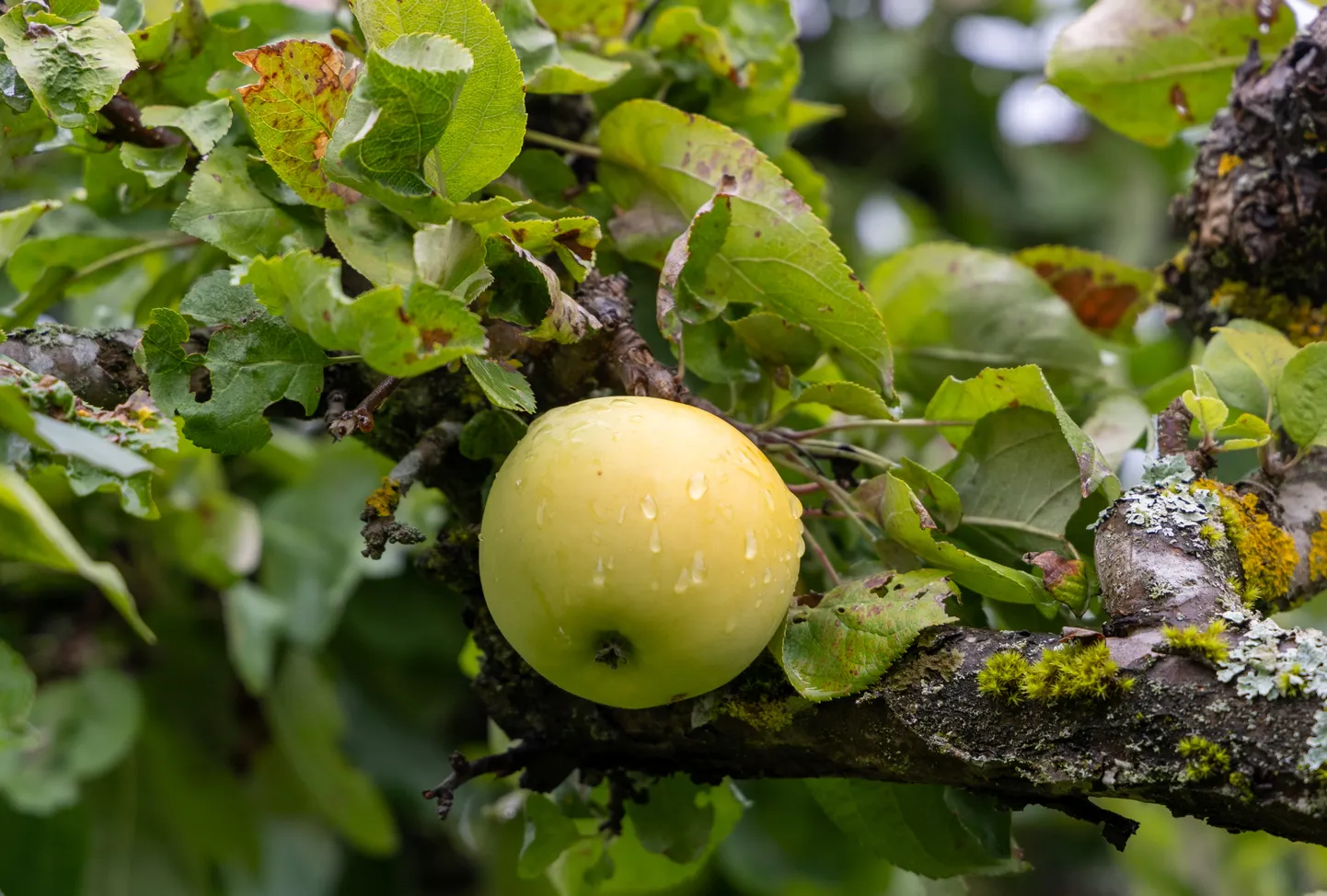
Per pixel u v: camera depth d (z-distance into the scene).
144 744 1.26
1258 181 1.02
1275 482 0.97
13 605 1.24
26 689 0.93
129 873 1.24
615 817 1.00
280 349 0.93
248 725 1.29
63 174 1.15
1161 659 0.89
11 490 0.90
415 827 1.43
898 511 0.94
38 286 1.03
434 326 0.88
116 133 0.98
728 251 0.96
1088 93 1.09
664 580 0.90
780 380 0.99
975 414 0.97
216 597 1.26
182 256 1.07
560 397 0.96
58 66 0.94
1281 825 0.88
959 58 1.83
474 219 0.91
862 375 0.98
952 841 0.99
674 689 0.91
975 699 0.90
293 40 0.90
